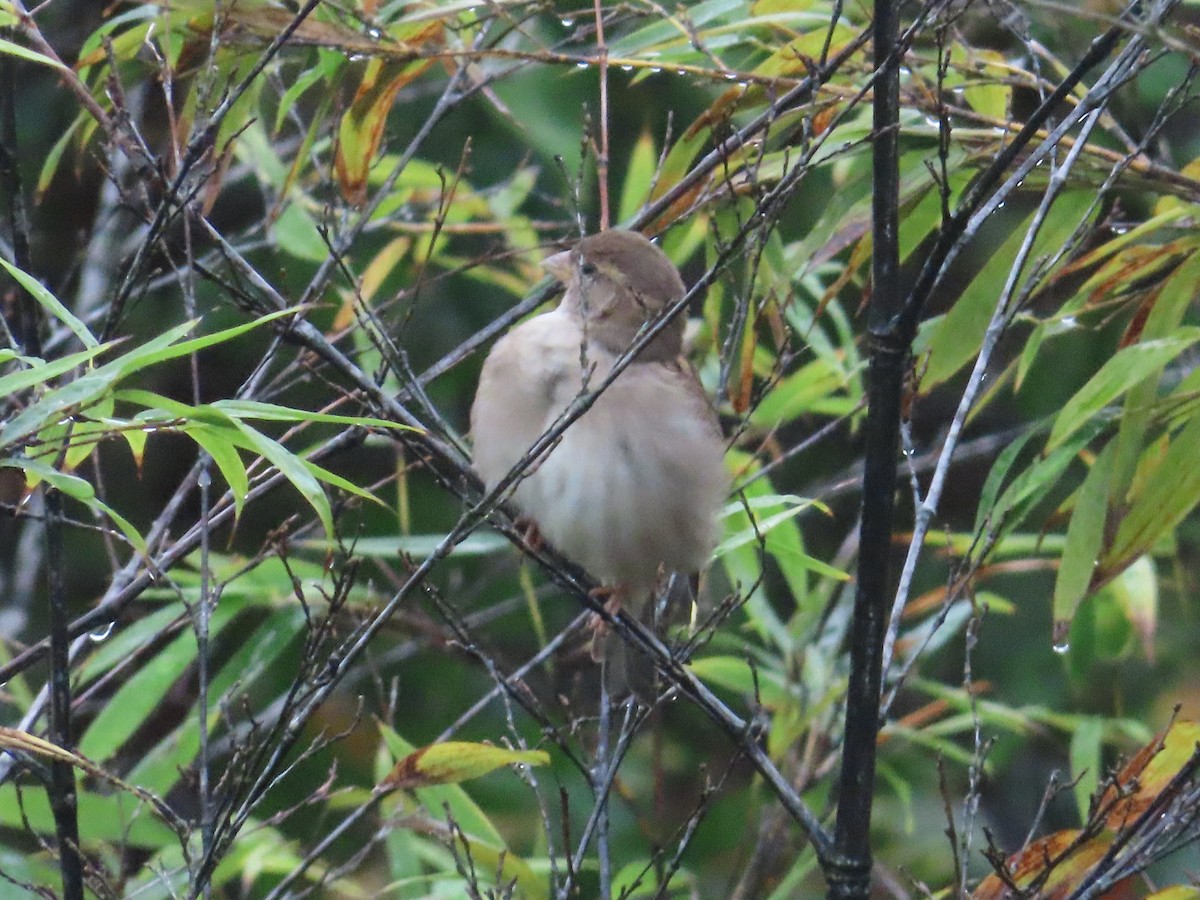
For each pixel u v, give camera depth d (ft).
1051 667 38.55
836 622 31.65
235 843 27.30
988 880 21.45
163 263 37.04
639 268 25.44
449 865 28.19
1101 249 23.82
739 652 37.47
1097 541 23.52
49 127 38.27
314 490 16.38
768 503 25.52
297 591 19.25
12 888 25.21
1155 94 34.58
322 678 19.36
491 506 19.11
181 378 38.04
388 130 36.29
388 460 39.47
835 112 25.31
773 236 26.48
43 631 38.50
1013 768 40.24
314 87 36.47
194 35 24.04
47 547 19.13
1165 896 21.43
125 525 15.84
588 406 19.40
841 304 39.45
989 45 29.71
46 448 18.34
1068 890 21.31
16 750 18.81
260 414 16.26
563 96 36.32
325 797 22.18
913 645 32.78
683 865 35.01
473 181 38.19
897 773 38.37
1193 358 31.09
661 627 24.29
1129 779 20.40
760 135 24.97
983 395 24.36
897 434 19.38
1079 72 18.13
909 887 33.42
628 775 36.70
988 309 24.32
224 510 24.16
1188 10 26.78
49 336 29.89
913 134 24.77
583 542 24.73
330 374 34.12
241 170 35.27
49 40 36.09
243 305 20.47
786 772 32.04
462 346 26.00
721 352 26.86
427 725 38.09
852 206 25.08
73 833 19.02
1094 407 22.41
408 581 19.34
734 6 25.49
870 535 19.45
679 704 39.45
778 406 31.53
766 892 31.01
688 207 26.53
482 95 35.14
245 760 20.30
